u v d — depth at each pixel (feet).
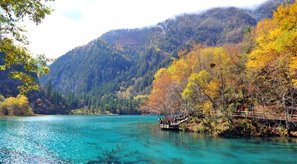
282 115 164.86
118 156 111.34
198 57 258.98
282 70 163.53
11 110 582.35
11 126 290.76
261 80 187.42
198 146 127.34
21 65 39.11
